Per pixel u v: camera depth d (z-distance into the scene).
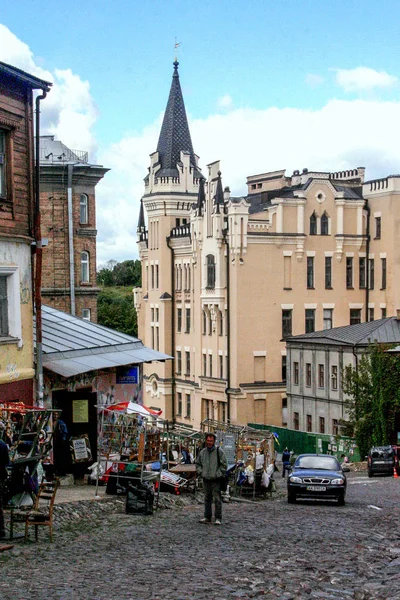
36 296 32.09
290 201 91.62
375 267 95.00
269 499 35.16
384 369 66.31
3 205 30.03
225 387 90.81
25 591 14.48
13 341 30.42
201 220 94.44
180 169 103.44
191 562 17.28
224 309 91.62
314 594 14.29
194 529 22.34
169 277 102.62
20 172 31.00
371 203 95.25
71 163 71.31
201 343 95.94
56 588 14.73
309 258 93.06
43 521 19.72
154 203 103.50
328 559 17.58
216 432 38.44
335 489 31.00
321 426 78.31
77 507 24.91
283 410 90.75
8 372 30.08
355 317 95.25
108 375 37.12
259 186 103.06
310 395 79.50
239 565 16.92
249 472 34.62
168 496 29.56
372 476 54.59
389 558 17.67
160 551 18.69
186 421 99.50
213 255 92.38
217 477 23.23
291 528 22.88
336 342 75.25
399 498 34.91
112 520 23.88
